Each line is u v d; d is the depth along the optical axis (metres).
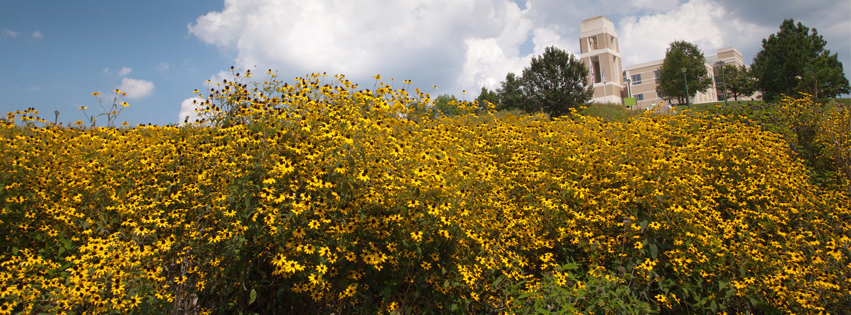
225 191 3.63
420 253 3.53
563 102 39.53
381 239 3.53
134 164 4.82
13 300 2.96
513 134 6.47
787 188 5.54
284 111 4.69
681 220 4.33
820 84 41.16
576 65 40.66
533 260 4.57
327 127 4.06
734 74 57.47
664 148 6.06
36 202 4.23
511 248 4.52
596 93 77.94
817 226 5.09
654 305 4.09
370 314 3.63
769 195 5.32
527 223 4.50
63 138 5.54
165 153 4.85
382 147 4.25
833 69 46.56
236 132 4.28
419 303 3.75
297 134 4.41
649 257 4.20
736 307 4.14
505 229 4.23
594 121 7.38
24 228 3.97
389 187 3.62
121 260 3.11
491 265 3.80
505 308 3.90
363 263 3.63
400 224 3.54
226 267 3.44
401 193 3.69
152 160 4.73
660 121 7.66
